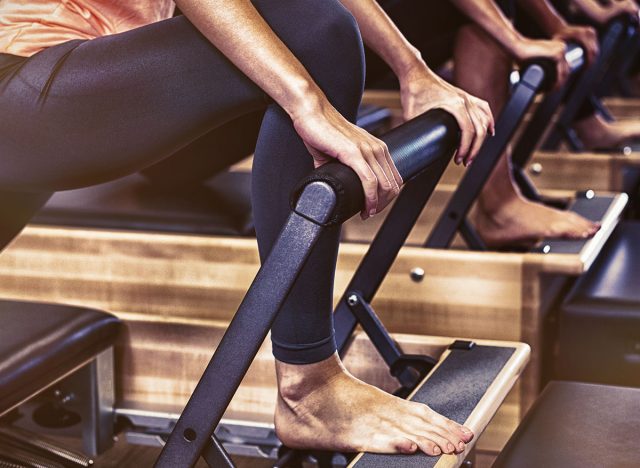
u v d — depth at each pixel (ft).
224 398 4.20
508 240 8.82
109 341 6.38
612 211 9.27
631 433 5.00
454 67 8.68
